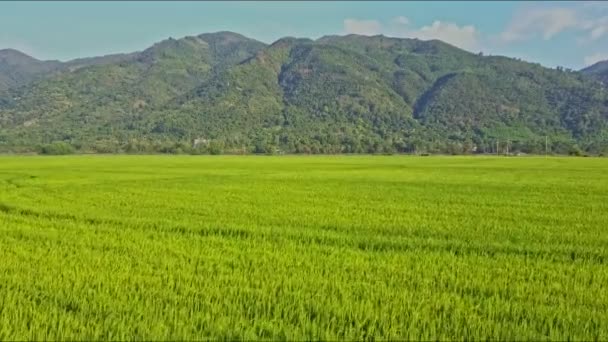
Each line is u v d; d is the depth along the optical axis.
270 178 46.50
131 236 15.72
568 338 7.68
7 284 9.70
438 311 8.71
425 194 31.97
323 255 13.10
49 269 11.04
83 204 24.72
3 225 17.62
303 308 8.51
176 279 10.38
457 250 14.57
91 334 7.42
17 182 39.66
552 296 9.69
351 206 24.97
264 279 10.46
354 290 9.75
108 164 74.00
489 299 9.33
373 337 7.59
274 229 17.22
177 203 25.58
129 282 10.06
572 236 16.77
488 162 89.88
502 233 17.27
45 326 7.66
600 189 36.03
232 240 15.27
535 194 32.28
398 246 14.96
